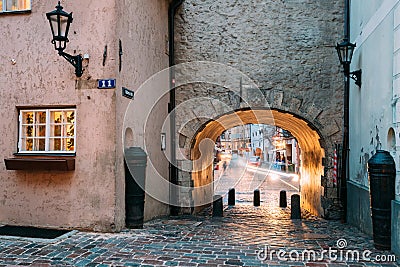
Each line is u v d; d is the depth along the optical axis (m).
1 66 7.43
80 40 7.13
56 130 7.29
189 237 6.79
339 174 10.05
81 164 7.04
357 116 8.80
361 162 8.36
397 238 5.68
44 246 5.88
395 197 6.04
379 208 6.07
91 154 7.02
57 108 7.27
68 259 5.23
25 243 6.04
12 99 7.37
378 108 7.12
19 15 7.42
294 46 10.45
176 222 8.58
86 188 7.01
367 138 7.89
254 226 8.53
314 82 10.35
